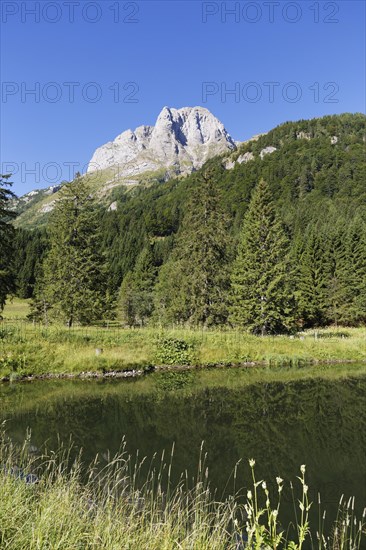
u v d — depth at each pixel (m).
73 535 3.98
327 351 26.94
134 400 15.34
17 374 18.72
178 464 9.09
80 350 21.42
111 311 51.59
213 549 4.22
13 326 23.52
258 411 13.97
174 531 4.43
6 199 29.58
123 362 21.28
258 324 32.41
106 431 11.42
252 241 34.69
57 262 32.06
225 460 9.45
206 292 33.25
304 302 51.03
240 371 22.30
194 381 19.27
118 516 4.71
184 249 35.16
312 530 6.36
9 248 30.09
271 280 33.50
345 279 51.34
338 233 59.16
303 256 55.53
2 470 5.64
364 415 13.48
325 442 10.77
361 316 51.25
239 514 6.68
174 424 12.29
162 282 46.97
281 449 10.27
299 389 17.66
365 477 8.63
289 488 8.04
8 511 4.32
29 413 13.22
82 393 16.38
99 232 33.66
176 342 24.34
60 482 5.59
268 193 35.75
